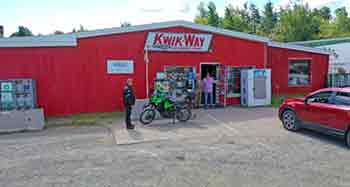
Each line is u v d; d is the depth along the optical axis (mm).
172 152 6336
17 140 7859
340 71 20609
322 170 5094
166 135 7961
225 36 13664
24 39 10820
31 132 8922
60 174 5125
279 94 16453
